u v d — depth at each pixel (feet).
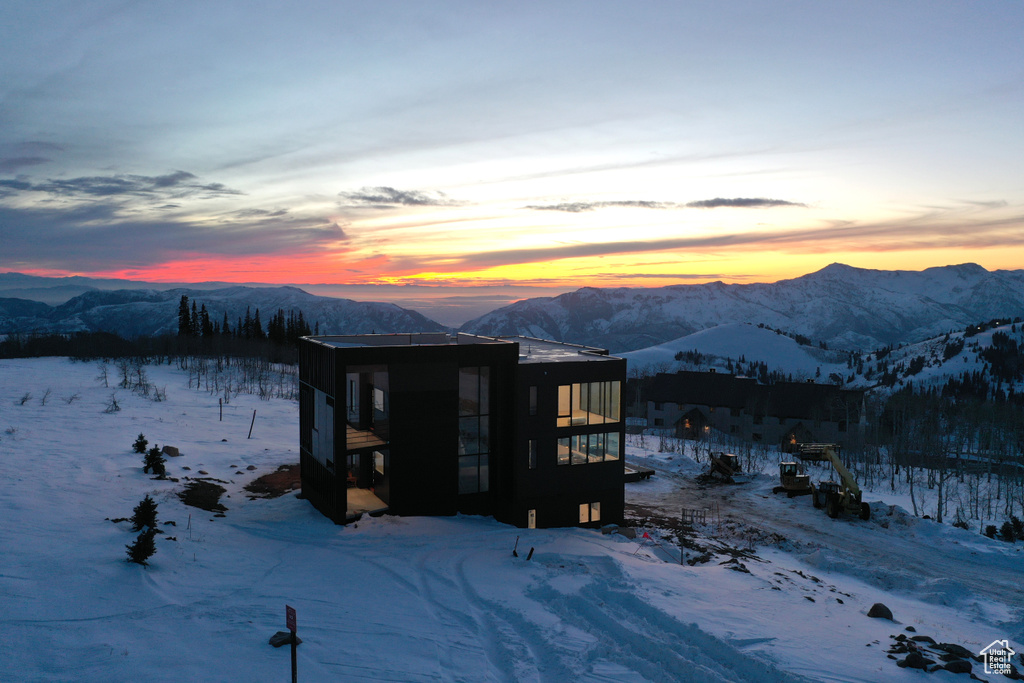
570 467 116.26
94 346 338.13
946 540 119.14
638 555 96.48
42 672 45.70
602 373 118.52
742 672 52.80
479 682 50.52
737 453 238.48
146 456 115.85
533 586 75.00
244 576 73.67
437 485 108.99
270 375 298.97
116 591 61.93
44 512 82.64
